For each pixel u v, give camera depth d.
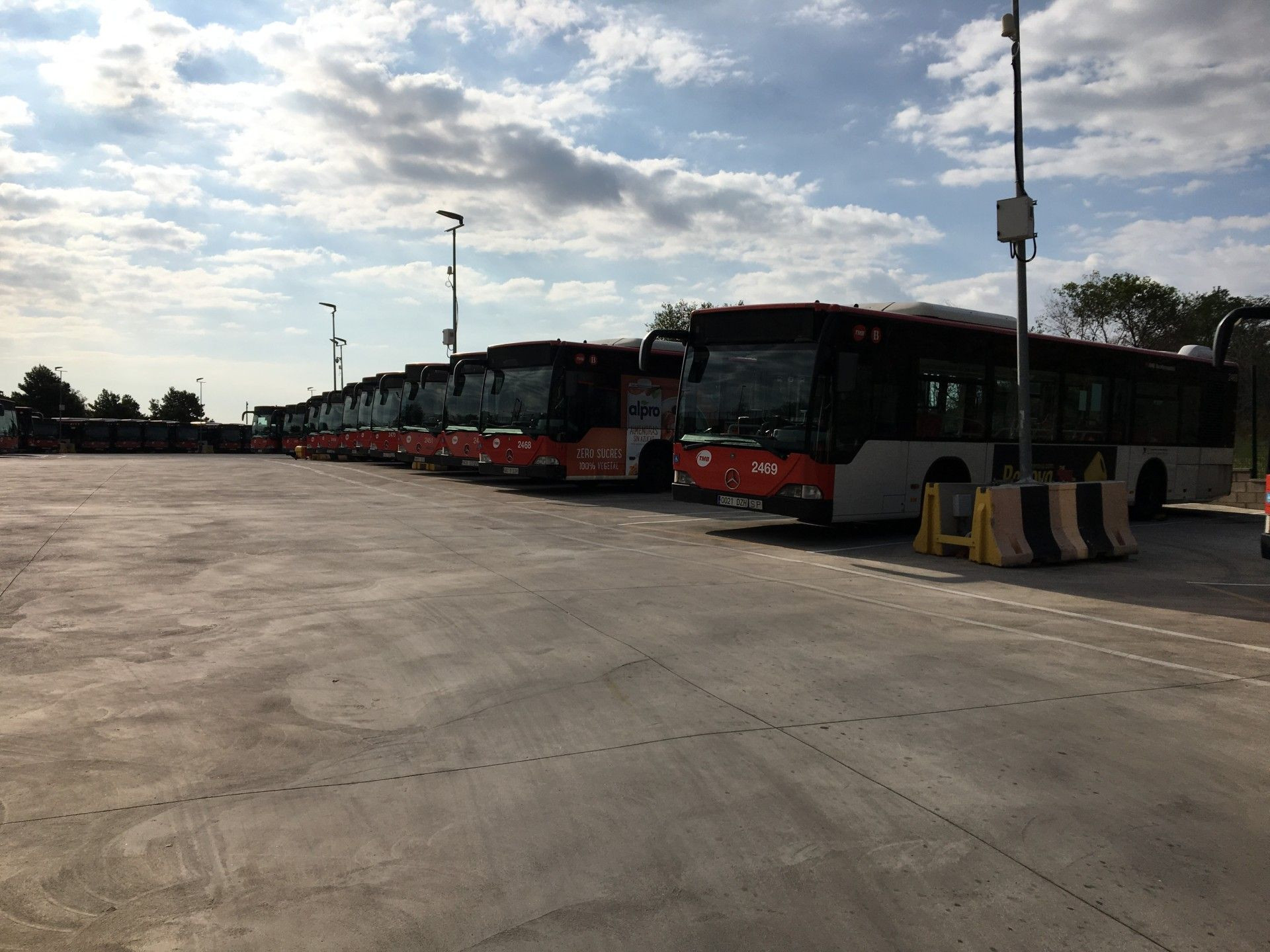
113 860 3.18
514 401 20.50
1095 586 9.54
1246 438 22.00
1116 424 16.58
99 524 13.57
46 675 5.43
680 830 3.49
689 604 7.81
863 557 11.31
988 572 10.35
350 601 7.75
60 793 3.75
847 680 5.56
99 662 5.72
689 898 2.99
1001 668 5.94
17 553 10.38
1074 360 15.71
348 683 5.35
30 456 53.59
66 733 4.46
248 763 4.10
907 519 16.45
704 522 15.40
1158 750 4.45
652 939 2.75
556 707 4.93
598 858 3.25
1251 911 2.97
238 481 25.11
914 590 8.99
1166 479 17.70
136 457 50.88
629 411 21.11
